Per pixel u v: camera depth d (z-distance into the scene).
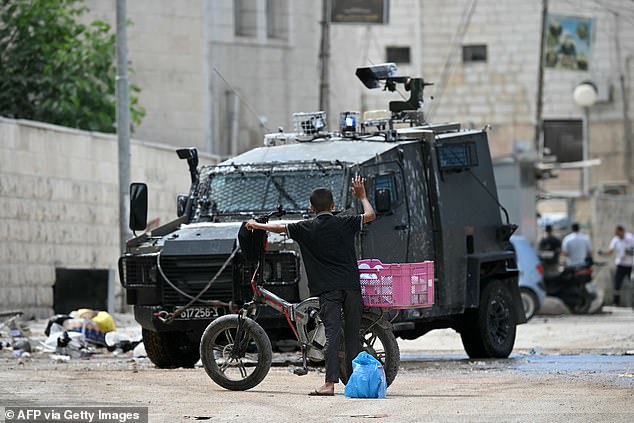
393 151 44.44
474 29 147.25
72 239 69.69
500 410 28.77
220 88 101.62
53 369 42.16
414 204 44.72
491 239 49.25
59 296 67.75
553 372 40.22
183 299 41.19
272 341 41.34
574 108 148.25
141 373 40.19
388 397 32.03
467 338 48.72
